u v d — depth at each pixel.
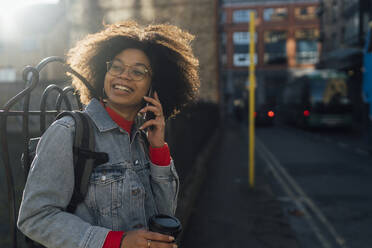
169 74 1.31
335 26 24.33
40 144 0.95
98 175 0.99
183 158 4.27
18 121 1.58
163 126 1.19
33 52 23.09
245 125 23.56
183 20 17.27
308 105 17.16
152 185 1.23
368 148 9.91
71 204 0.98
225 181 6.33
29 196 0.88
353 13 19.69
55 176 0.91
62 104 1.52
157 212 1.22
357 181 6.33
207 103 9.95
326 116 16.81
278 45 41.12
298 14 40.34
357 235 3.75
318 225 4.06
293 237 3.68
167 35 1.30
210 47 17.27
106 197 1.00
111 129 1.05
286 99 23.75
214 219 4.21
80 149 0.96
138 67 1.11
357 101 19.72
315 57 40.47
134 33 1.16
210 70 17.33
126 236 0.91
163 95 1.36
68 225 0.88
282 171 7.40
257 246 3.44
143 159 1.19
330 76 17.03
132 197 1.03
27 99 1.18
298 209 4.63
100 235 0.89
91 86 1.21
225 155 9.70
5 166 1.14
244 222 4.12
